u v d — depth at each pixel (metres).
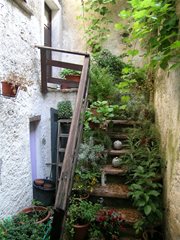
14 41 2.48
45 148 3.63
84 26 5.53
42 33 3.43
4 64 2.26
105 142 3.56
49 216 2.46
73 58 5.57
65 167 1.79
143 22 2.11
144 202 2.46
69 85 3.99
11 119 2.40
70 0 5.55
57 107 3.95
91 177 3.09
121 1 5.34
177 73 2.20
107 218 2.56
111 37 5.46
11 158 2.40
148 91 4.03
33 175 3.43
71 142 1.93
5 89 2.18
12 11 2.43
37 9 3.21
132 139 3.44
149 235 2.55
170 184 2.30
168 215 2.30
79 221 2.62
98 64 5.09
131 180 2.98
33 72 3.05
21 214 2.37
